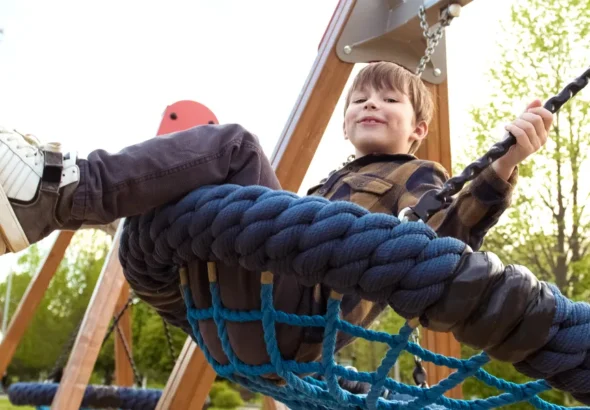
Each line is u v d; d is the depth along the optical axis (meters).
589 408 0.84
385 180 1.34
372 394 0.84
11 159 0.92
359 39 2.02
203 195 0.91
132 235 1.02
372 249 0.75
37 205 0.93
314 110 2.00
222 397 18.42
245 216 0.83
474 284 0.71
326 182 1.49
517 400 0.81
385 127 1.54
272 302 0.90
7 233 0.91
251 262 0.83
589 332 0.73
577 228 8.27
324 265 0.77
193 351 1.96
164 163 0.97
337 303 0.83
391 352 0.79
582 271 8.01
